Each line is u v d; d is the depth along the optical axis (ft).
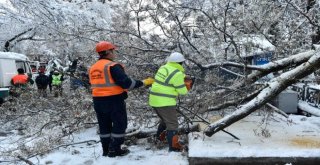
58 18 49.37
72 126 23.16
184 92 18.90
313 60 19.15
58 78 43.27
